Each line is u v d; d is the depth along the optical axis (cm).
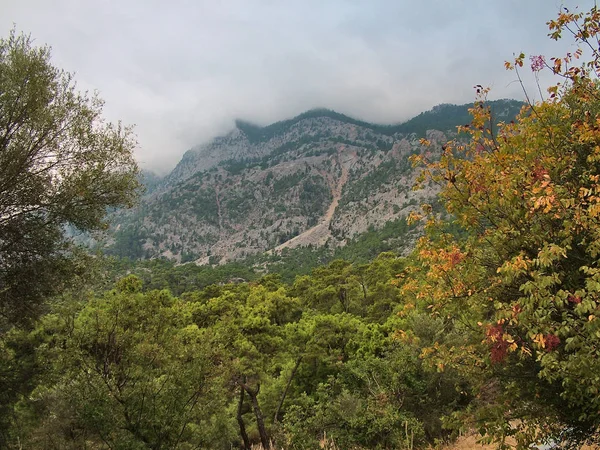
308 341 2614
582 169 668
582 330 507
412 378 1825
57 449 1229
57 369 1277
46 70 1149
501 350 558
